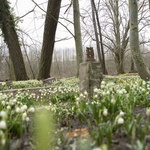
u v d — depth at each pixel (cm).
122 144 257
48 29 1903
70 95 812
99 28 2630
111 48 4019
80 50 1858
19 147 270
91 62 687
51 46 1950
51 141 281
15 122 329
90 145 255
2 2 2161
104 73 2645
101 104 419
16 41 2259
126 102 466
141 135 266
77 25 1855
